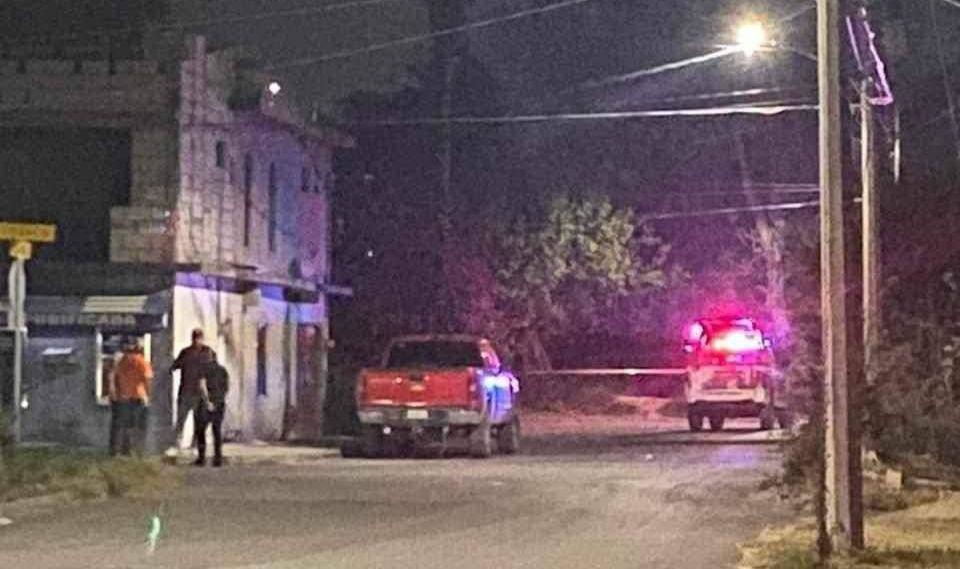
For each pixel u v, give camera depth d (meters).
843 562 16.58
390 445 34.53
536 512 22.17
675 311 57.31
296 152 42.69
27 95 35.47
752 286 56.47
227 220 37.91
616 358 57.38
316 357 44.50
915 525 19.97
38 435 35.06
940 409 29.12
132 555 17.61
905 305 37.78
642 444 38.09
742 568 16.70
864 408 23.98
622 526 20.58
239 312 38.59
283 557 17.50
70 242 35.84
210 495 24.27
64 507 22.48
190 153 36.06
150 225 35.28
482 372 33.62
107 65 35.56
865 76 27.61
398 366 34.97
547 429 45.97
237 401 38.38
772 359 43.06
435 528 20.27
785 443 26.36
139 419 30.11
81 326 35.16
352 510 22.27
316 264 44.19
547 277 54.44
